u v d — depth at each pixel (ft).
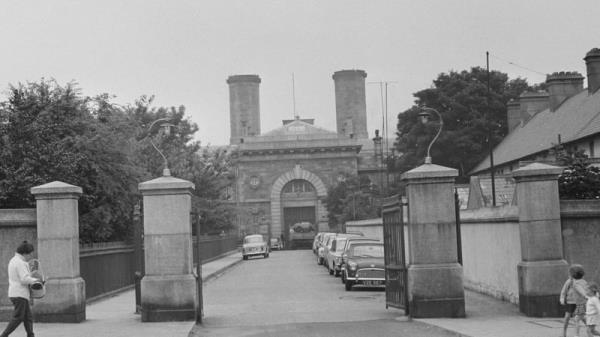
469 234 78.38
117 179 91.40
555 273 54.03
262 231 312.29
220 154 204.54
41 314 56.59
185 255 57.77
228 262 176.76
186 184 57.88
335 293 86.99
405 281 58.44
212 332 54.34
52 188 57.00
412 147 214.90
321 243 159.22
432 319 55.42
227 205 211.00
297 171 313.73
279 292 90.12
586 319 40.52
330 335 50.85
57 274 56.90
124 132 97.25
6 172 80.69
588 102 138.72
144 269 60.08
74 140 85.66
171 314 57.36
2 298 57.41
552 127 151.12
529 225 54.70
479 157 210.18
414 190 57.11
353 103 385.09
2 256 57.57
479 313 58.03
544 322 51.29
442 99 212.84
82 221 88.22
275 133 318.86
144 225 58.03
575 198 60.44
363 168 320.50
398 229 60.29
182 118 184.65
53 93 88.28
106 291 85.20
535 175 54.60
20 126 83.71
